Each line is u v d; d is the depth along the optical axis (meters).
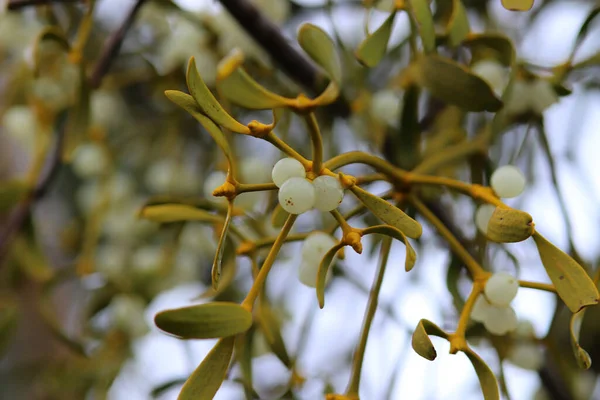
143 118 0.81
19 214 0.63
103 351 0.67
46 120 0.66
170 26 0.65
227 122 0.40
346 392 0.43
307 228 0.67
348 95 0.57
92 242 0.65
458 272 0.48
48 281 0.64
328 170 0.41
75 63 0.53
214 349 0.40
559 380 0.57
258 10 0.56
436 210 0.54
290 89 0.59
